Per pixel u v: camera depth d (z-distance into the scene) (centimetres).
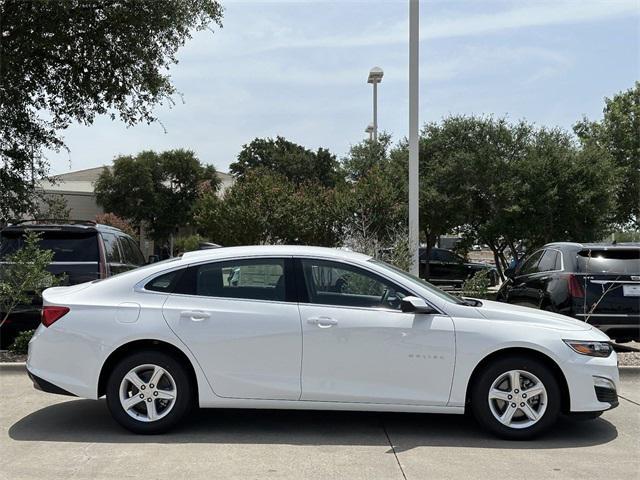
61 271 855
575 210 1766
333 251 579
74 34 1261
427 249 2180
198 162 4119
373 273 554
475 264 2164
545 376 524
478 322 534
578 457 489
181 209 3988
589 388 523
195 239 3256
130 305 543
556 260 914
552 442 528
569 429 566
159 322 533
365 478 441
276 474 448
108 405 534
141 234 4066
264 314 536
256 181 1622
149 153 4028
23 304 843
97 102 1420
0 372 769
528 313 560
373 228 1414
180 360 540
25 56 1248
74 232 880
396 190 1616
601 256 869
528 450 506
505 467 465
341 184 1617
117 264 938
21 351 842
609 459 485
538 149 1862
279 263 558
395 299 548
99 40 1271
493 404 530
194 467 461
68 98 1423
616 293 840
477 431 557
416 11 1098
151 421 532
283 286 550
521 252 2100
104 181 3922
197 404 555
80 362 534
